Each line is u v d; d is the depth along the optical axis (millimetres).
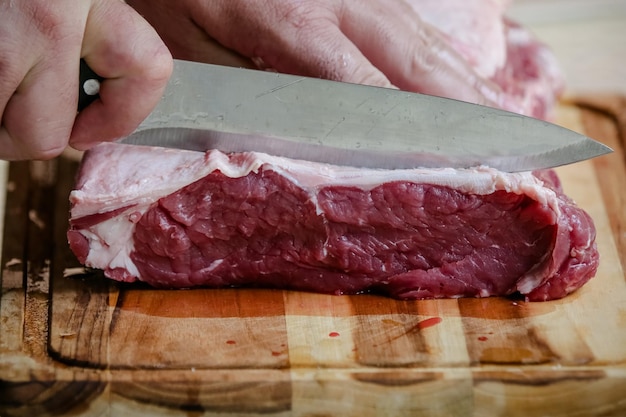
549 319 513
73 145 490
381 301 526
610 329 508
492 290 526
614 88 699
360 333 504
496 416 486
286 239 522
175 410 483
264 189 511
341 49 540
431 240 520
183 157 519
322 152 519
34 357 490
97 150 527
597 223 582
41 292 528
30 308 517
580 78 709
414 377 482
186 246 519
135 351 492
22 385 480
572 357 492
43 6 439
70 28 444
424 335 503
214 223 517
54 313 513
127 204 510
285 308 520
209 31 554
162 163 518
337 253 521
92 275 540
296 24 539
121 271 526
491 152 519
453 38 634
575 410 486
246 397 482
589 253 517
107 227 517
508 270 522
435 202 512
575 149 521
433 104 515
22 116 455
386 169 519
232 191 510
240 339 499
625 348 498
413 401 483
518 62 664
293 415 485
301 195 512
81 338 499
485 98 576
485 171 511
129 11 459
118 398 482
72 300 522
